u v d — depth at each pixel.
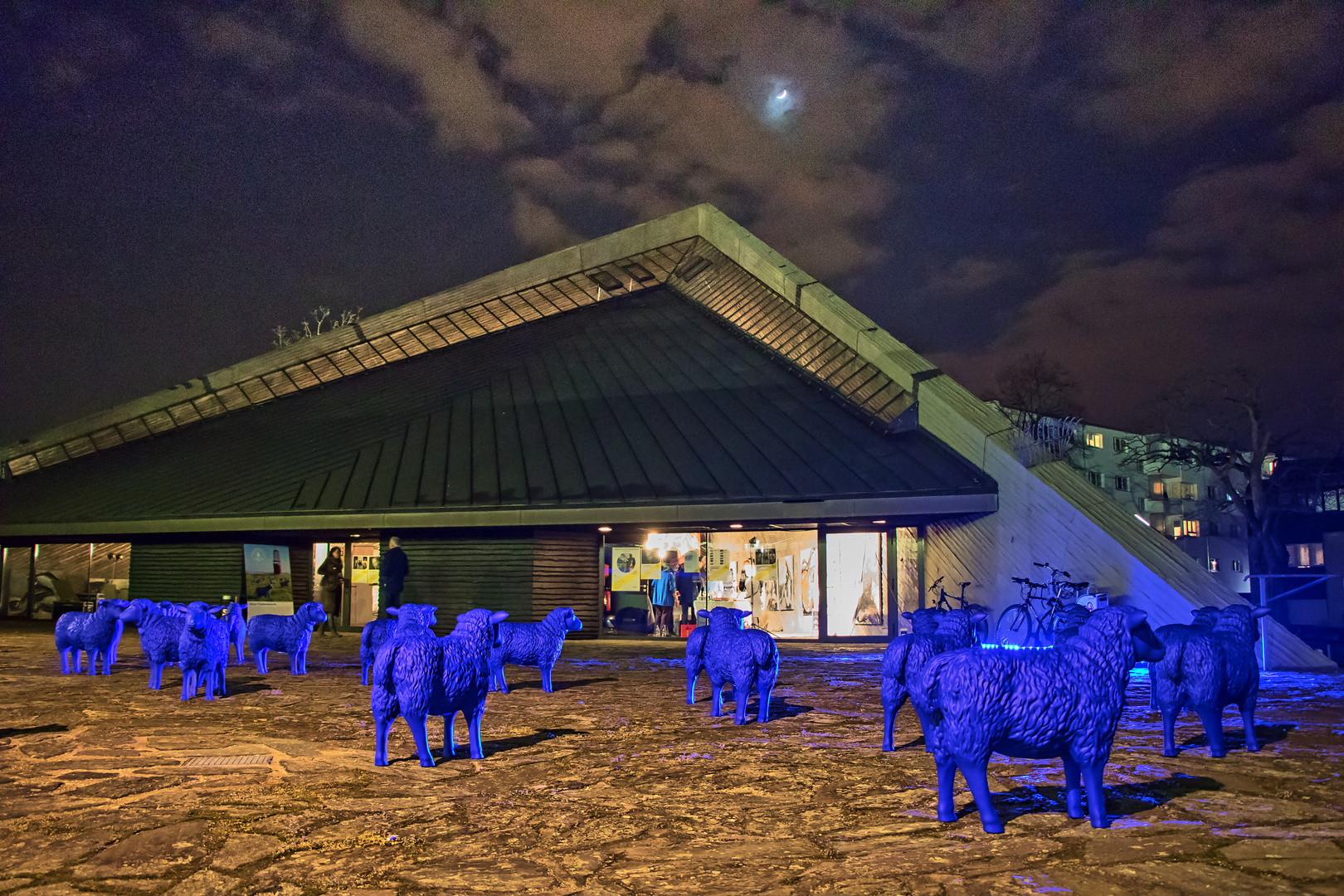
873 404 25.23
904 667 8.30
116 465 29.86
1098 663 5.70
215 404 32.44
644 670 16.64
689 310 34.22
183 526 24.77
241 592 25.72
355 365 33.53
